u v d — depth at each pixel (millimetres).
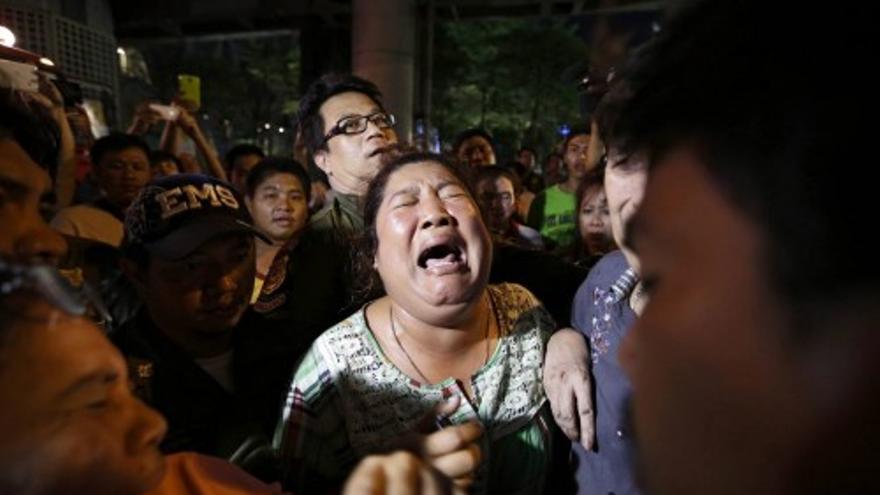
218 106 17781
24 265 485
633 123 402
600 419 1196
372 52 7309
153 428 583
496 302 1334
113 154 2891
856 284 300
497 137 19328
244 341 1419
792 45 317
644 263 401
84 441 500
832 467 318
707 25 366
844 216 295
